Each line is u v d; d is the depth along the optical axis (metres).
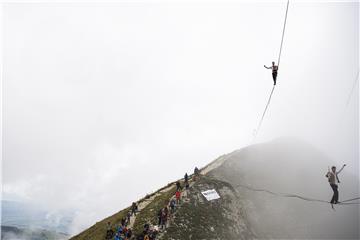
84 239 52.88
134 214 51.16
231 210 56.81
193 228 46.41
